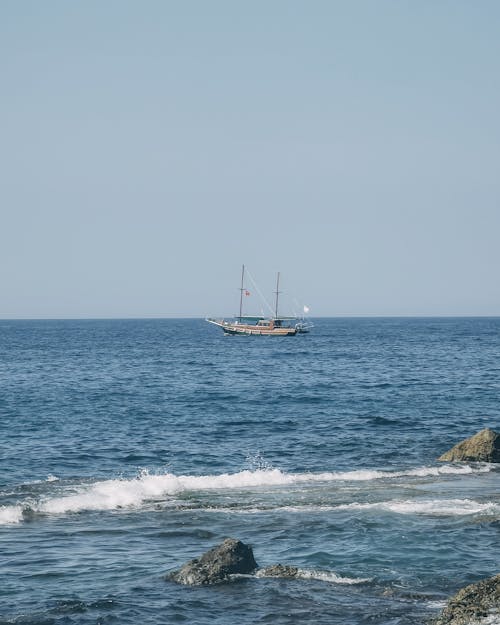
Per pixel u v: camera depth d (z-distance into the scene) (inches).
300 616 1056.8
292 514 1551.4
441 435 2694.4
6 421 3058.6
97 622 1043.3
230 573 1202.6
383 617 1048.8
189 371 5679.1
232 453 2399.1
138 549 1349.7
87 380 4921.3
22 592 1151.0
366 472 1999.3
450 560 1270.9
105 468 2180.1
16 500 1712.6
